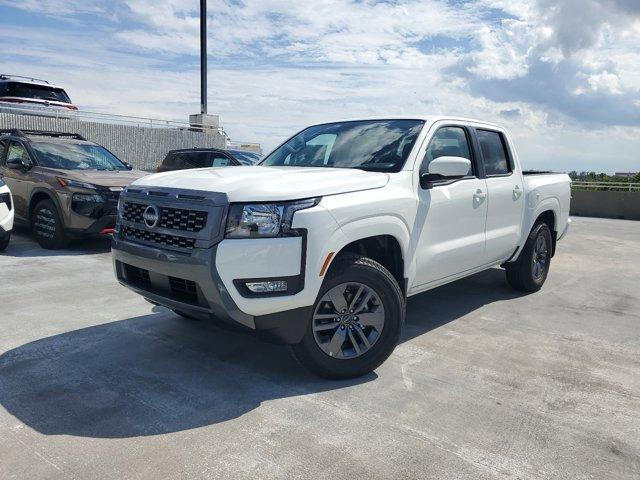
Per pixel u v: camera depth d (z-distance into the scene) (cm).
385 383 362
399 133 442
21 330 448
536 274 623
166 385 352
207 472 258
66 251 802
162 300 359
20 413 311
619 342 455
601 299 605
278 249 318
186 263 326
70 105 1795
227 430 297
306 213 326
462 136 485
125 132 2062
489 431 302
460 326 489
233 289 316
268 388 351
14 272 651
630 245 1078
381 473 260
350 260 356
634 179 2183
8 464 261
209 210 322
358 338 370
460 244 461
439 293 614
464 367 392
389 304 372
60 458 267
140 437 288
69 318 482
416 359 405
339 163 438
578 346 443
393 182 390
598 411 329
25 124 1723
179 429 297
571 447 288
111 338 434
